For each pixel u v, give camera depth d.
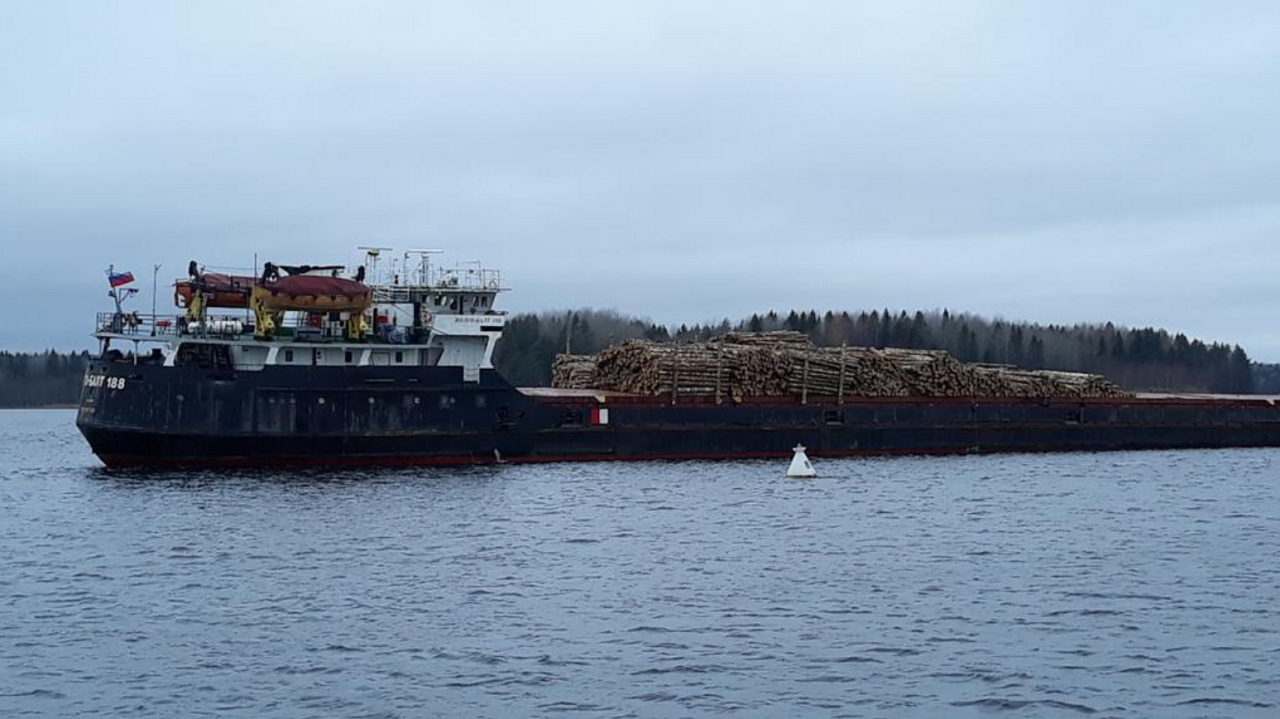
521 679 27.30
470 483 60.69
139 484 59.22
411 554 41.59
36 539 44.91
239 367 64.62
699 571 38.78
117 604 34.19
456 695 26.25
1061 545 44.06
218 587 36.34
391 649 29.52
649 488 60.31
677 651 29.41
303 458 64.81
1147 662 28.64
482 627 31.55
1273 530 48.09
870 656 29.02
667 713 25.27
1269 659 28.91
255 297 64.44
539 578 37.66
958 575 38.25
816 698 26.17
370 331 68.56
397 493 56.56
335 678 27.34
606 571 38.75
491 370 69.00
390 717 24.94
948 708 25.61
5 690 26.52
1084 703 25.86
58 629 31.42
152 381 62.69
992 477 67.88
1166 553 42.47
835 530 47.28
